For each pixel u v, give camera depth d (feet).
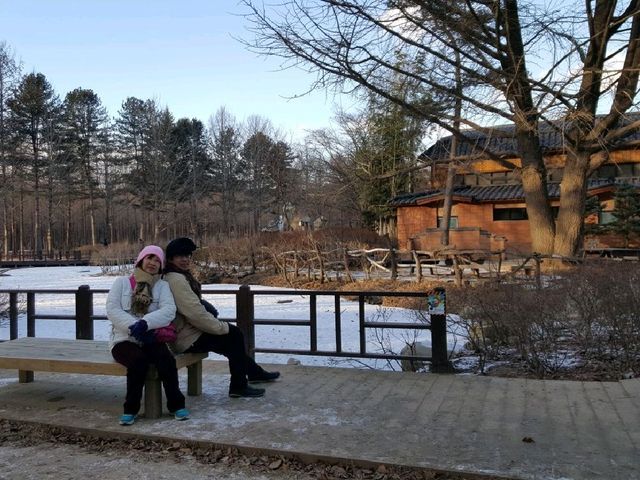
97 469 12.94
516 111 44.73
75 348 18.30
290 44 40.63
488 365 21.97
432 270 62.28
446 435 13.88
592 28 46.24
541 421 14.71
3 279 88.53
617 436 13.47
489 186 106.63
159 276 16.53
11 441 14.93
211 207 220.43
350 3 39.68
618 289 21.26
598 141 49.37
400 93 52.70
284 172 176.14
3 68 154.61
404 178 122.42
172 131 213.66
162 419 15.72
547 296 21.81
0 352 17.65
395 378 19.62
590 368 20.51
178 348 16.93
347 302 49.08
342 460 12.64
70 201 219.82
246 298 22.26
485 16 44.65
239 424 15.10
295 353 21.89
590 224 85.76
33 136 196.85
